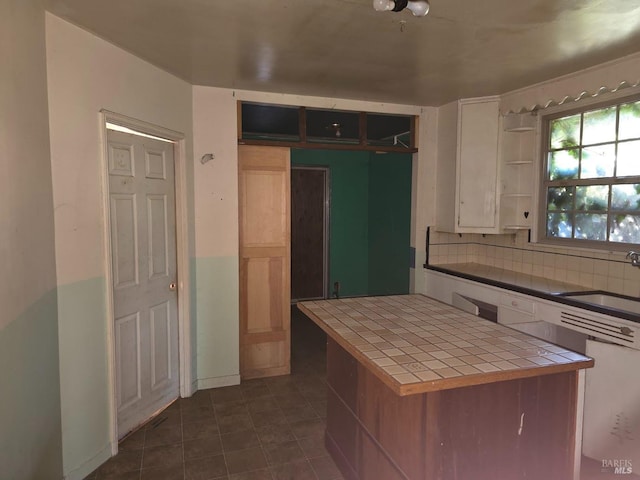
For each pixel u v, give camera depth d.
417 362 1.59
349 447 2.31
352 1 1.97
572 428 1.66
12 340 1.67
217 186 3.48
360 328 2.03
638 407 2.31
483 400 1.65
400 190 5.21
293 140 3.72
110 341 2.54
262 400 3.37
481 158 3.78
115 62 2.54
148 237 2.96
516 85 3.37
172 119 3.12
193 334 3.47
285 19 2.17
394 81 3.26
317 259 6.22
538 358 1.64
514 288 3.23
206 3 2.00
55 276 2.15
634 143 2.89
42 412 1.99
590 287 3.18
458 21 2.18
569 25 2.22
